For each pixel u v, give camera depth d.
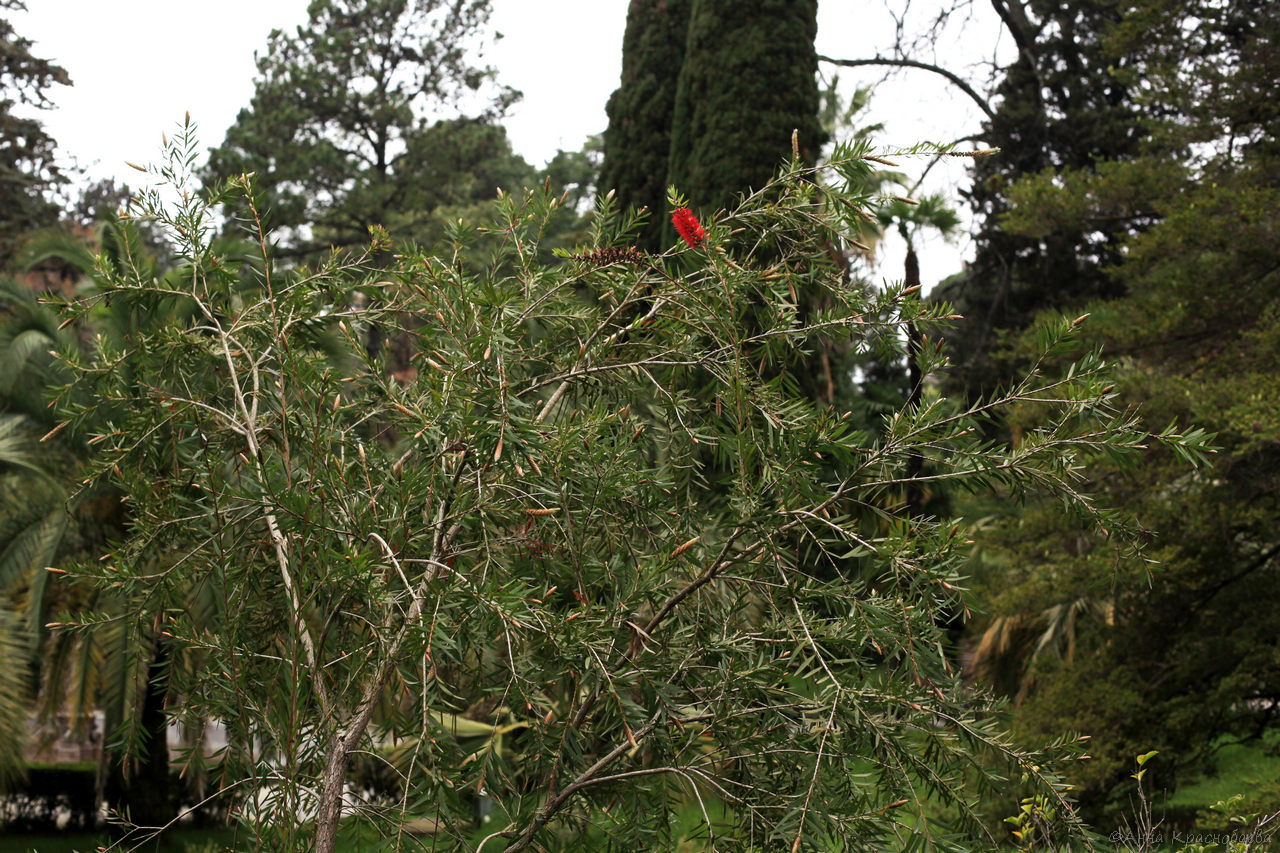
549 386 3.24
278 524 2.42
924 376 2.36
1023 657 14.77
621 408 2.93
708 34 10.06
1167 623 9.37
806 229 2.70
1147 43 11.05
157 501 2.72
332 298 3.01
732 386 2.36
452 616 2.29
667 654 2.55
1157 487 8.83
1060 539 9.60
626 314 2.99
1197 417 8.08
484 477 2.53
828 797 2.12
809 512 2.17
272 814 2.51
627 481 2.62
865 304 2.52
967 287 22.05
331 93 27.94
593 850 2.57
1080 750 2.22
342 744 2.42
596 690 2.29
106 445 3.07
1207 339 9.79
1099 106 21.30
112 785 10.09
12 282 9.48
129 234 2.96
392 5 28.81
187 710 2.66
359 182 27.58
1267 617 8.82
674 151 10.27
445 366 2.56
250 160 25.59
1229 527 9.22
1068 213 10.84
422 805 2.38
